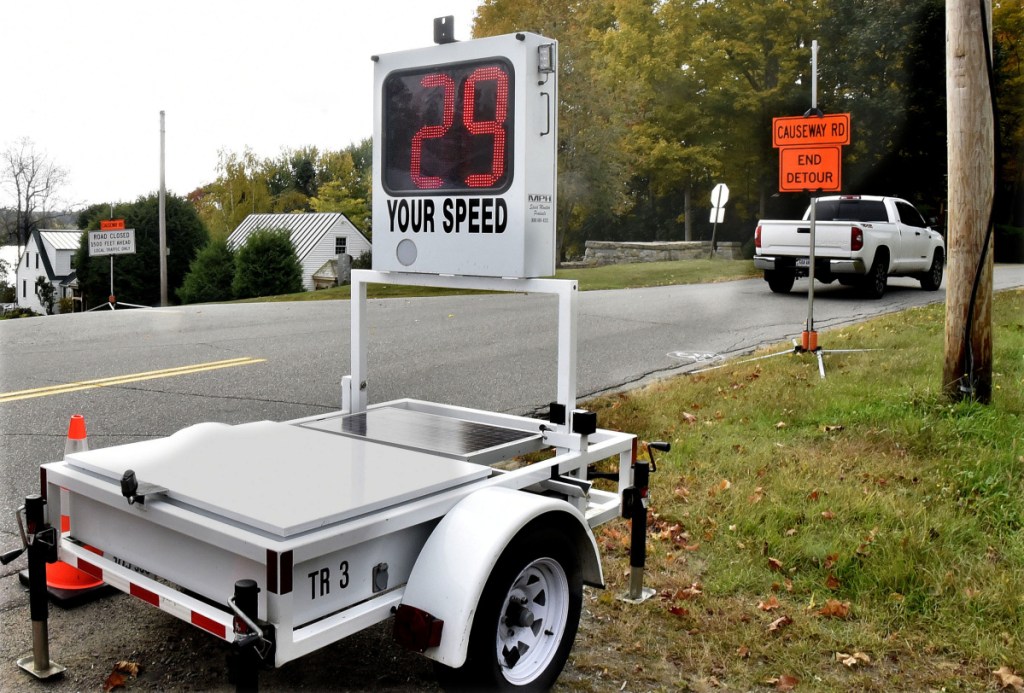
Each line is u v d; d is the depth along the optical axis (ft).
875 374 29.19
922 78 130.93
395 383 30.94
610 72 129.39
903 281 70.95
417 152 14.90
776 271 59.88
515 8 120.98
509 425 15.07
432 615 9.73
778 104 134.92
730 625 13.75
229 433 13.04
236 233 220.02
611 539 16.85
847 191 137.28
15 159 197.98
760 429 23.81
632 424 24.38
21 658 11.95
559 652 11.40
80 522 11.32
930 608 14.30
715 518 17.84
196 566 9.77
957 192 23.72
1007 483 18.85
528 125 13.61
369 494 10.02
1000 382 27.30
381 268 15.57
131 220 148.77
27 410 26.43
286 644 8.78
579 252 177.68
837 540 16.39
